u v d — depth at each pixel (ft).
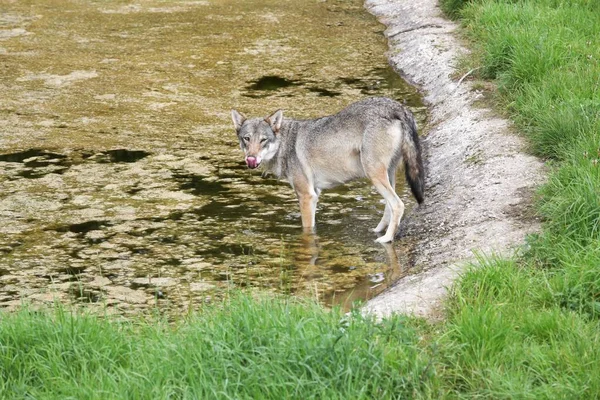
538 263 30.99
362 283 34.27
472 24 61.26
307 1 80.59
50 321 26.76
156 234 39.01
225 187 44.42
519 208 36.78
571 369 23.77
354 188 44.83
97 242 38.11
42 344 25.85
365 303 31.04
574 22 55.06
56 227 39.55
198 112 54.34
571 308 27.71
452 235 36.32
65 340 25.93
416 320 27.89
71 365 25.20
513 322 26.40
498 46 52.42
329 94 56.70
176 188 44.11
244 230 39.60
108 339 26.18
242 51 65.92
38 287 33.83
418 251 36.42
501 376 23.62
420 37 63.77
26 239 38.34
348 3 79.71
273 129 39.63
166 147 49.21
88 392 23.20
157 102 55.98
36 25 72.49
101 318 29.19
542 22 55.11
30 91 57.67
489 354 24.79
